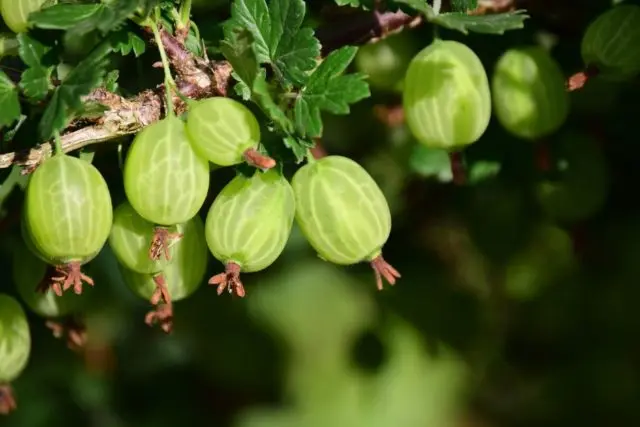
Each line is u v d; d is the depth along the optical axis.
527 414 0.90
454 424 0.96
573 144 0.62
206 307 0.72
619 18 0.58
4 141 0.56
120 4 0.54
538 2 0.60
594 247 0.65
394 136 0.65
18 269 0.59
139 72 0.59
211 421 0.76
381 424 0.96
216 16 0.60
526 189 0.64
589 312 0.73
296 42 0.56
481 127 0.58
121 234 0.56
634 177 0.63
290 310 0.98
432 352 0.69
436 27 0.58
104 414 0.72
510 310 0.73
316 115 0.55
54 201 0.54
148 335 0.72
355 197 0.55
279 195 0.55
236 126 0.54
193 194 0.54
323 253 0.56
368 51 0.61
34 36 0.55
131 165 0.54
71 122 0.55
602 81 0.62
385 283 0.68
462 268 0.69
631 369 0.77
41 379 0.71
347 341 0.99
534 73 0.59
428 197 0.66
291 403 0.96
